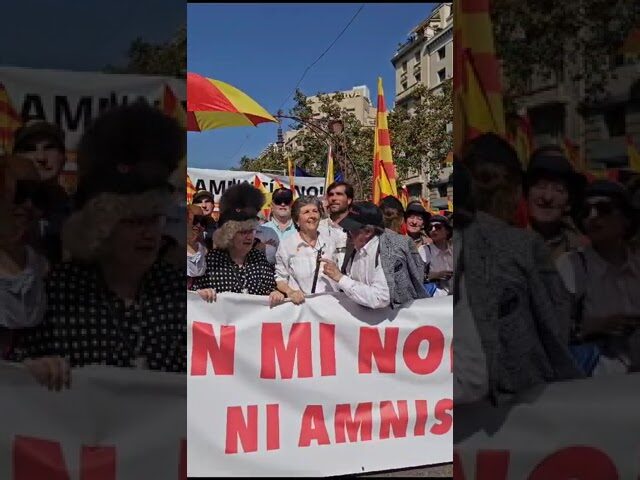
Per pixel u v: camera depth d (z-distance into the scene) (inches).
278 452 138.2
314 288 163.9
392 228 203.2
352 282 143.2
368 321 145.7
